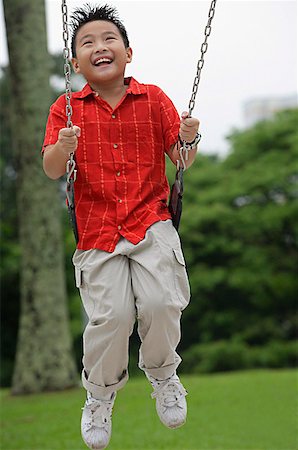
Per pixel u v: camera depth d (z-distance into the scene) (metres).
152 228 4.99
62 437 11.84
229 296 31.41
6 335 30.23
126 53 5.28
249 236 31.56
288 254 31.53
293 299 30.80
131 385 17.31
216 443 11.21
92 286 4.98
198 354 30.25
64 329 16.78
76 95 5.23
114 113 5.14
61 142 4.76
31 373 16.44
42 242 16.61
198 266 31.30
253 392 15.77
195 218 31.11
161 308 4.91
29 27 16.34
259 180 31.70
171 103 5.31
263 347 30.09
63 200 30.70
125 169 5.08
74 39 5.18
